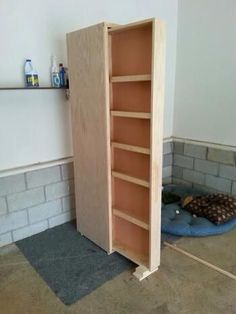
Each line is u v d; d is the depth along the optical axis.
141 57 1.81
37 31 2.34
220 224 2.61
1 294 1.88
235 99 2.88
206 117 3.20
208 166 3.25
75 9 2.51
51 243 2.48
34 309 1.75
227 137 3.04
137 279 1.99
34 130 2.50
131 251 2.21
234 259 2.21
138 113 1.82
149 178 1.88
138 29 1.78
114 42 1.96
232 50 2.82
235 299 1.79
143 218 2.06
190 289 1.88
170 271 2.06
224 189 3.14
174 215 2.83
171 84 3.45
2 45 2.18
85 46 2.03
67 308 1.75
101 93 1.99
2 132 2.32
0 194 2.35
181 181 3.61
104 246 2.32
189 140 3.42
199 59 3.15
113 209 2.23
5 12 2.14
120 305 1.76
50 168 2.63
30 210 2.57
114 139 2.14
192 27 3.15
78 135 2.32
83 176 2.38
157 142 1.81
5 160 2.38
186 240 2.49
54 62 2.46
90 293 1.87
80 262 2.20
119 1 2.80
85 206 2.45
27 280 2.01
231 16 2.77
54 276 2.04
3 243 2.44
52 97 2.55
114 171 2.15
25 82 2.34
